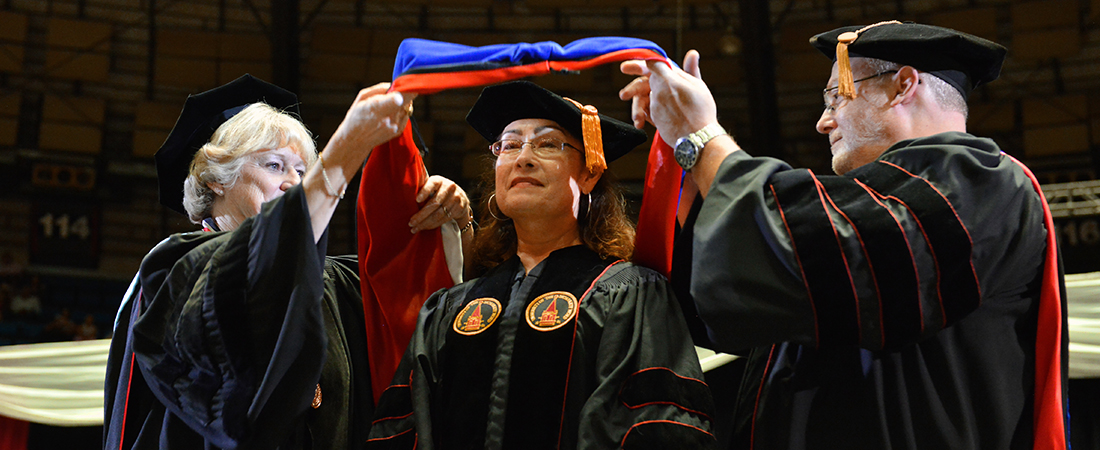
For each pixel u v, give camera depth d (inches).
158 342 74.7
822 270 62.1
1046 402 65.8
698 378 70.2
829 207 64.2
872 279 62.0
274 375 70.1
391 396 76.0
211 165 85.7
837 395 68.0
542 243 83.9
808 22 591.8
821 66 587.5
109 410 83.7
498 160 83.2
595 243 83.5
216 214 87.7
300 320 70.2
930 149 66.7
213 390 72.6
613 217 85.8
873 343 62.8
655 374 69.2
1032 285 69.7
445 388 74.3
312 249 70.3
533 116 84.8
